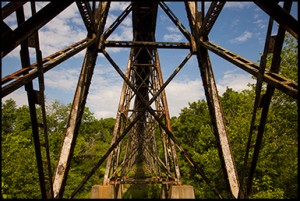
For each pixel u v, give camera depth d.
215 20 4.29
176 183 6.91
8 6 2.38
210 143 22.95
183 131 33.66
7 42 2.46
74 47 4.18
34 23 2.78
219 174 18.25
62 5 2.96
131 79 9.55
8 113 39.53
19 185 16.08
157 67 8.62
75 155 28.11
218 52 4.32
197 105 38.12
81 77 4.63
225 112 22.52
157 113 9.25
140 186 22.75
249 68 3.50
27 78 2.81
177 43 5.82
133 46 5.75
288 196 14.41
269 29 3.06
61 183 4.02
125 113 9.22
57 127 31.12
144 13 8.45
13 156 16.83
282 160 14.20
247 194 3.86
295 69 12.29
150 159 23.86
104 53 5.36
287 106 12.73
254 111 3.44
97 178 29.33
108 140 57.31
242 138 14.80
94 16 4.45
